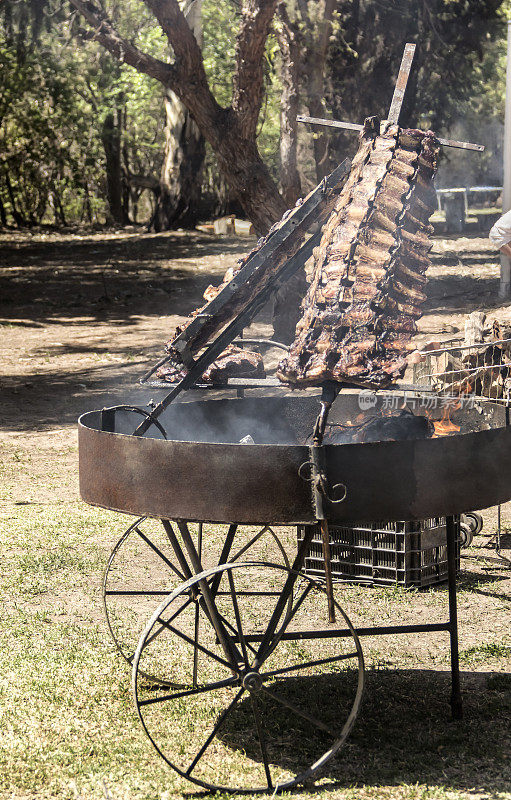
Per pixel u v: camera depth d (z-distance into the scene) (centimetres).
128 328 1875
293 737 420
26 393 1330
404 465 378
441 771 384
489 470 402
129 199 5594
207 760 401
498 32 2306
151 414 443
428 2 2209
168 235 3947
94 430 406
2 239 4209
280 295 1438
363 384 378
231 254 3114
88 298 2278
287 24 1444
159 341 1719
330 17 1521
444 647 515
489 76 2614
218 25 3422
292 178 1480
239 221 3959
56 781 382
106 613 509
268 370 1284
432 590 602
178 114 4109
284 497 370
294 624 550
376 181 432
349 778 382
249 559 663
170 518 384
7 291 2433
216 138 1378
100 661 500
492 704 442
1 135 4781
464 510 395
